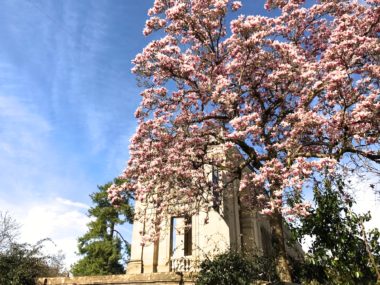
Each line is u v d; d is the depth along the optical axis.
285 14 16.28
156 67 15.23
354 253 10.22
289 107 16.14
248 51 14.63
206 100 15.21
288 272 12.23
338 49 13.52
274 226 13.65
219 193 16.41
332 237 10.57
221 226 17.72
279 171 12.77
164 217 15.81
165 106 15.76
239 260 11.40
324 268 10.86
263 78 15.41
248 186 15.09
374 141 13.71
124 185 15.55
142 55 15.35
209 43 16.03
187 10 15.57
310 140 14.70
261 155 14.56
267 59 14.97
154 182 15.02
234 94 14.10
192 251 17.83
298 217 11.45
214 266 11.30
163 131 15.14
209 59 15.93
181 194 15.70
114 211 34.34
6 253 15.09
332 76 12.74
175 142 14.99
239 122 13.27
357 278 10.24
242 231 20.42
